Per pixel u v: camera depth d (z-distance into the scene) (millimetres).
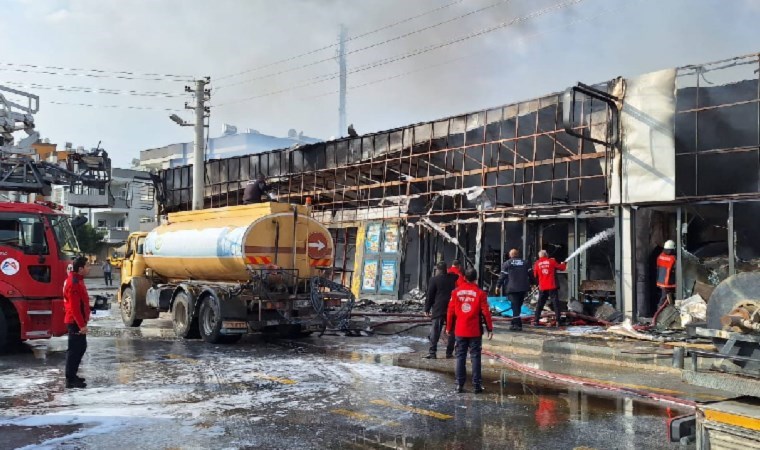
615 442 5910
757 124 13297
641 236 14797
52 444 5754
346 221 21156
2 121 17688
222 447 5723
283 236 13352
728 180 14531
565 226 17734
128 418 6656
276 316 13070
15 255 11078
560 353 10984
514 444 5844
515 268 12922
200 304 13297
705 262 13781
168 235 15266
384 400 7609
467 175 18031
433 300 10992
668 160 13320
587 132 14914
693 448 5645
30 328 11148
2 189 17453
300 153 23078
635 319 13617
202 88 24438
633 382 8633
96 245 51625
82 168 19438
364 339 13617
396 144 19750
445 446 5781
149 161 58656
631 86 14000
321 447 5742
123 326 16375
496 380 8969
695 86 13328
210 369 9656
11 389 8078
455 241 17656
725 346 4453
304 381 8742
